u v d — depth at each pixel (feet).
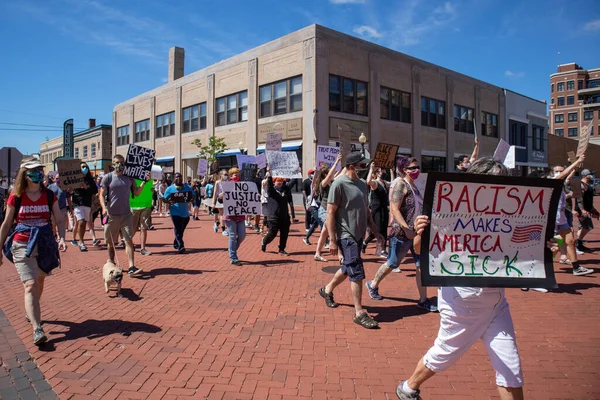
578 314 17.34
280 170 38.60
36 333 14.32
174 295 20.26
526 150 119.75
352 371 12.50
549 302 18.99
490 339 8.86
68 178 32.71
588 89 294.87
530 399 10.89
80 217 32.96
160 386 11.65
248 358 13.38
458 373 12.34
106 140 141.38
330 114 69.56
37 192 15.20
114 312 17.87
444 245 9.21
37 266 15.07
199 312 17.78
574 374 12.21
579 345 14.23
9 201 14.70
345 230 16.21
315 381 11.90
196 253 31.68
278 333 15.40
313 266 26.76
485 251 9.27
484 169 9.72
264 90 77.05
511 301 19.19
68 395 11.22
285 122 72.64
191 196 32.04
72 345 14.48
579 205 30.76
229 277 23.81
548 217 9.46
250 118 78.84
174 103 100.17
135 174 24.25
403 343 14.49
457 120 96.43
